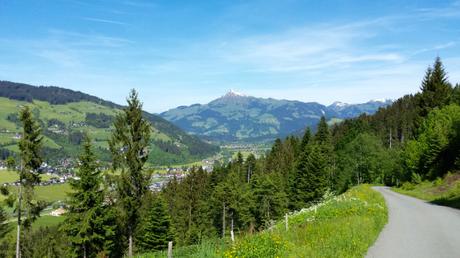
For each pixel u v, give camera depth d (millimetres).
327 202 32125
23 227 42906
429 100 80688
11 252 44719
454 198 34219
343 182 101250
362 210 24516
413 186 57219
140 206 41250
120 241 45500
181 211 86250
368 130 147500
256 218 80812
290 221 23438
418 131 78250
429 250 14891
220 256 14500
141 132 41000
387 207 30531
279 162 119000
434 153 56156
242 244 14344
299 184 83938
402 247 15453
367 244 15594
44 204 44094
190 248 17938
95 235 41344
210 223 79500
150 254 20578
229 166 126000
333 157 111875
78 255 41969
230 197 76688
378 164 98125
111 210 41812
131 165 40062
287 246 14562
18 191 42312
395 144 140375
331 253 13445
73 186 41938
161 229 54312
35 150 42219
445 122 63875
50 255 53688
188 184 92625
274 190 83562
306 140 119812
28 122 42031
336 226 18016
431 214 26016
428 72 82000
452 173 49125
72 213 41500
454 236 17703
